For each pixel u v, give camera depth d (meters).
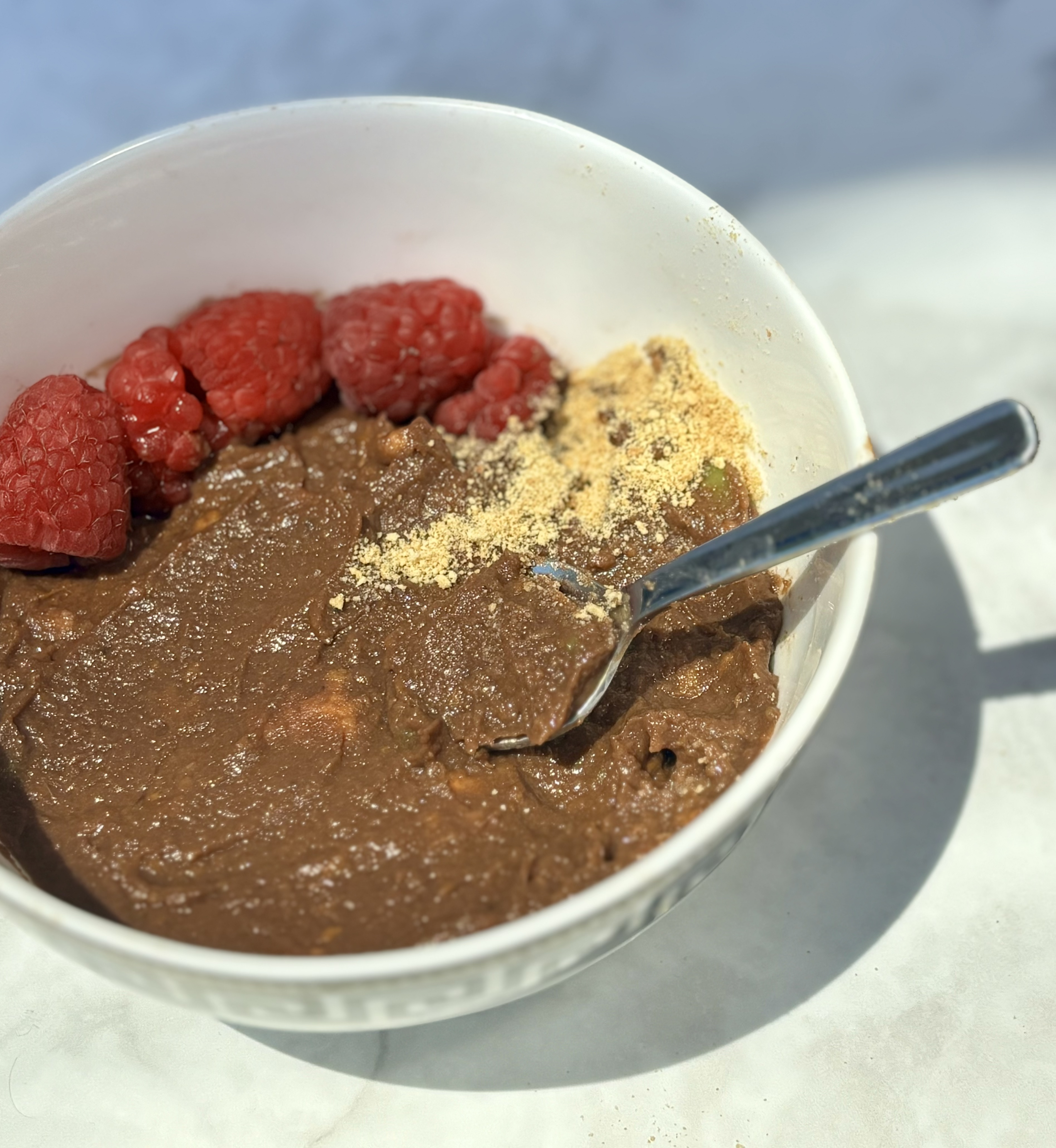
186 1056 0.12
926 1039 0.13
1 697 0.14
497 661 0.13
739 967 0.13
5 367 0.15
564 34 0.26
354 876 0.12
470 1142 0.12
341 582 0.14
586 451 0.16
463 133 0.15
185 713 0.13
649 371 0.16
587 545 0.15
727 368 0.15
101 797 0.13
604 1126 0.12
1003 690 0.16
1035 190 0.22
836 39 0.25
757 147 0.24
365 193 0.16
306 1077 0.12
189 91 0.25
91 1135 0.12
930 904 0.14
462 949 0.09
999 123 0.23
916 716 0.16
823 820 0.15
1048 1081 0.12
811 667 0.12
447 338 0.16
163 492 0.16
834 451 0.13
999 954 0.13
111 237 0.15
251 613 0.14
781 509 0.11
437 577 0.14
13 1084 0.12
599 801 0.13
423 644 0.13
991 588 0.17
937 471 0.10
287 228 0.16
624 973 0.13
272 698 0.13
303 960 0.09
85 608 0.14
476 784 0.13
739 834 0.11
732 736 0.12
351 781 0.13
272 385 0.16
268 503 0.15
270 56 0.26
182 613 0.14
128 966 0.09
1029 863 0.14
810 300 0.21
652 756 0.13
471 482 0.15
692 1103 0.12
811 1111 0.12
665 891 0.10
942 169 0.23
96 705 0.14
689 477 0.15
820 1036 0.13
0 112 0.25
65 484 0.14
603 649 0.12
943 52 0.25
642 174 0.15
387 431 0.16
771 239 0.22
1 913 0.13
